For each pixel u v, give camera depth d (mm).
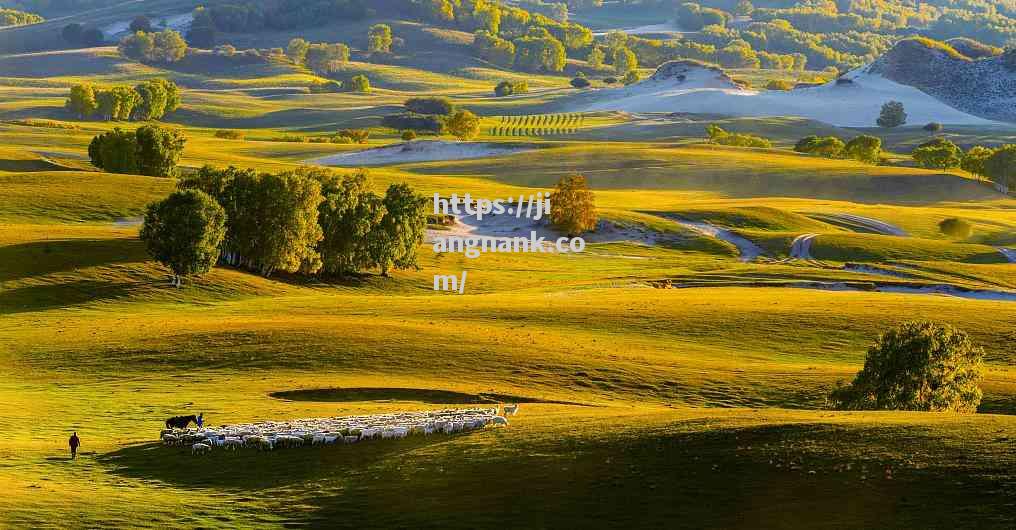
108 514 37281
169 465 45219
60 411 57469
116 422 55000
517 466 41188
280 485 41594
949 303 99625
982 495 32969
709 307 96062
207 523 36719
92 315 91688
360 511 37844
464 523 35969
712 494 36062
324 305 97875
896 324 88562
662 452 40594
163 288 105000
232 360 71125
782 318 90875
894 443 38219
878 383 59938
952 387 59219
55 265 107562
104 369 69250
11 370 68875
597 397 64562
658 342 82688
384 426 48906
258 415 56406
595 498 36969
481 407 57000
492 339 78250
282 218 117812
